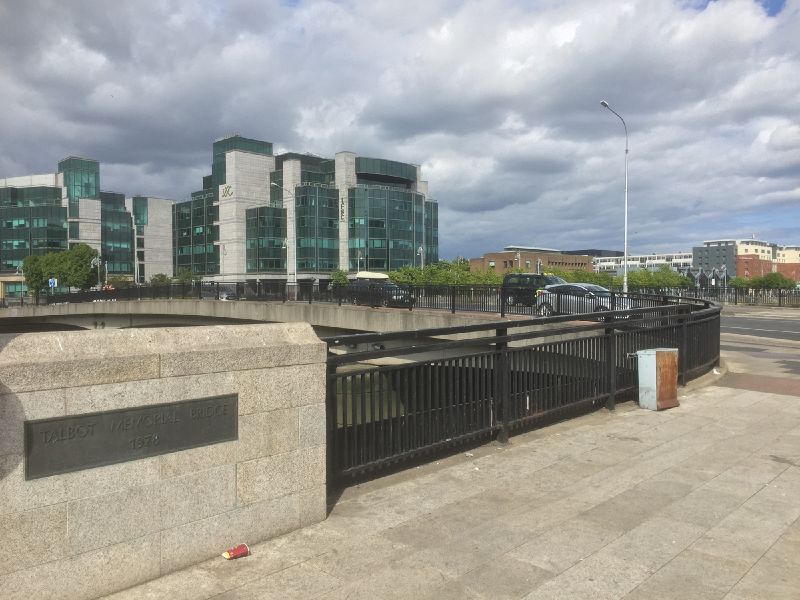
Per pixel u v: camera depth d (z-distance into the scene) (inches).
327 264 4018.2
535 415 279.4
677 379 368.5
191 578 140.3
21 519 121.2
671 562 152.1
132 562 136.2
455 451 247.8
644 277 3051.2
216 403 149.9
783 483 211.6
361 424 205.0
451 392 237.9
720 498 196.9
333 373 194.9
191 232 4628.4
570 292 679.7
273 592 134.9
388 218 4141.2
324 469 174.7
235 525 154.3
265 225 3949.3
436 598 133.7
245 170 4119.1
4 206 4702.3
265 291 1220.5
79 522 128.5
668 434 278.1
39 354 126.3
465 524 174.2
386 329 818.8
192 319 1386.6
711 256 5949.8
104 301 1729.8
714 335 468.8
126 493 135.2
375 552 155.3
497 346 259.3
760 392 379.6
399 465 226.7
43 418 123.5
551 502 192.5
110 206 5147.6
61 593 126.3
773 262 6358.3
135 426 136.3
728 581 143.1
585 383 312.3
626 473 221.8
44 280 4072.3
